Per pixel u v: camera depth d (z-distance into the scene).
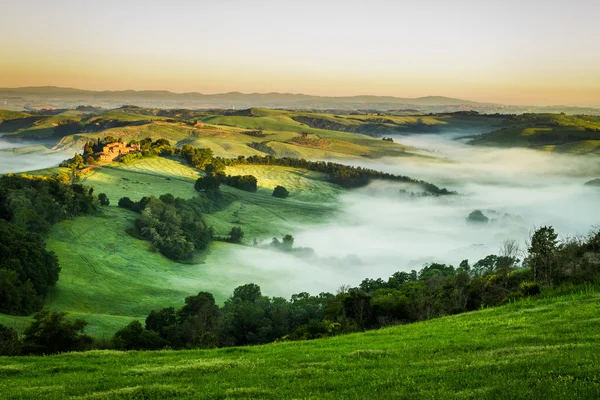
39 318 55.03
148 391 21.16
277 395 19.59
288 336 61.19
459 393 17.19
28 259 103.62
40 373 27.56
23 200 135.38
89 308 105.75
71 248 134.25
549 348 23.34
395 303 67.56
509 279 63.66
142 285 125.94
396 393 18.11
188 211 189.38
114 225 161.75
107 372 26.86
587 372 18.06
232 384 22.12
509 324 33.66
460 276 75.25
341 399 18.19
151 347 70.31
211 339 76.06
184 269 148.75
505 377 18.83
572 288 44.97
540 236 58.72
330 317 68.75
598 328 27.91
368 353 27.28
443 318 43.84
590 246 59.69
